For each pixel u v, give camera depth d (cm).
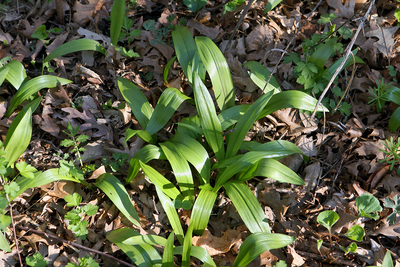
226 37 325
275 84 278
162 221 246
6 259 221
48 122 277
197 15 336
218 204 250
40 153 270
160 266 206
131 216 225
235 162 216
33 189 250
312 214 251
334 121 285
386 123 285
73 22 336
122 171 263
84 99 290
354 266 226
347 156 271
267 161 221
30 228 233
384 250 233
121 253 230
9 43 319
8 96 297
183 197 235
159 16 343
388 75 302
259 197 254
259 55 313
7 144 232
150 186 258
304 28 324
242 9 328
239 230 237
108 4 343
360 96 296
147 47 320
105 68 313
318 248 219
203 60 255
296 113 284
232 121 251
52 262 224
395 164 263
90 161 267
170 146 233
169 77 305
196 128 236
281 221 242
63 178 233
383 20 320
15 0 342
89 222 238
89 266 202
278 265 199
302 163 271
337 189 261
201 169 227
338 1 326
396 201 230
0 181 223
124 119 283
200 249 207
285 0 339
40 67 313
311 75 267
